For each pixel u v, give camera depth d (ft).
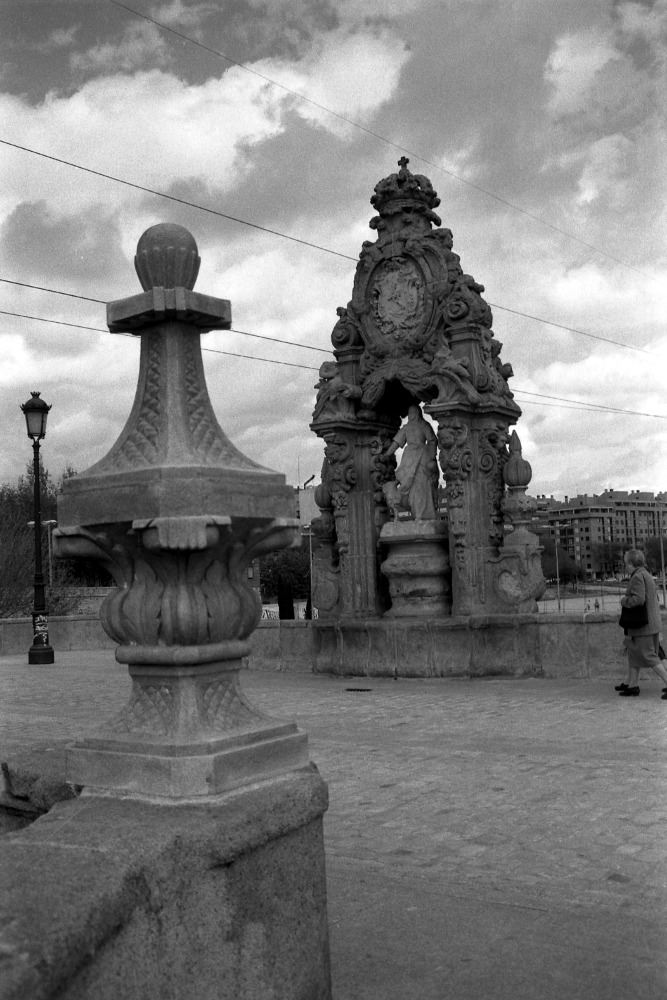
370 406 55.88
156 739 10.91
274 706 41.98
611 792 24.12
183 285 11.78
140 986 8.80
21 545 130.72
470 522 52.16
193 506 10.78
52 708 44.68
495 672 50.55
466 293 52.60
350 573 56.18
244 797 10.62
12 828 12.91
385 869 18.61
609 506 520.01
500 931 15.39
